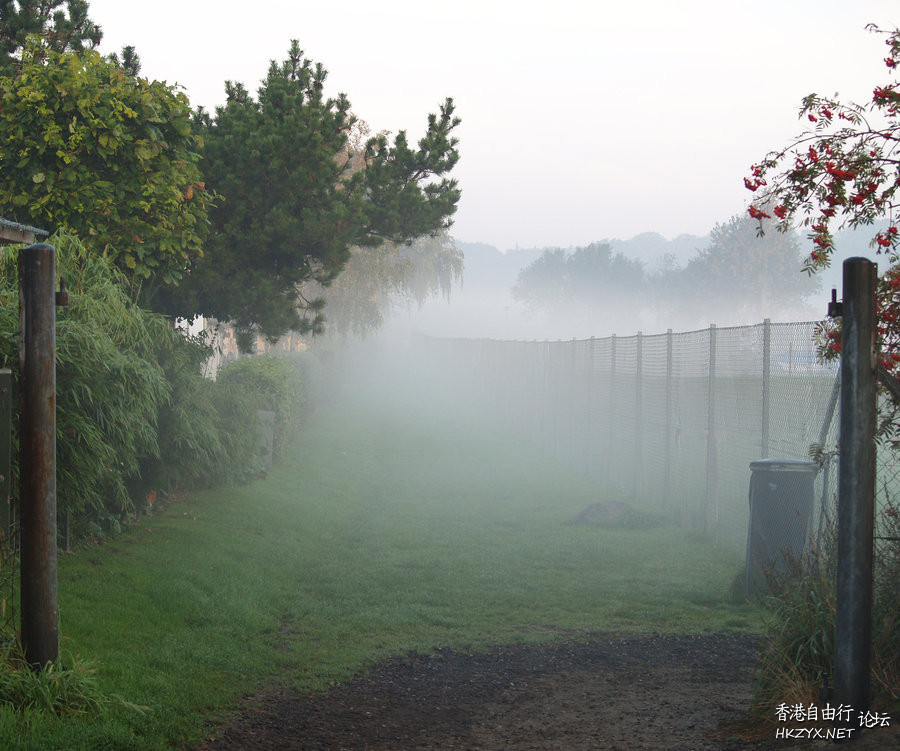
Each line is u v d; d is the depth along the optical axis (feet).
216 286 39.45
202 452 33.60
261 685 19.06
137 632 20.33
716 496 36.19
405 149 45.52
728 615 25.35
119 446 25.59
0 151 31.99
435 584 29.86
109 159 32.81
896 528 16.87
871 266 12.94
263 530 35.22
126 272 33.99
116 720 14.75
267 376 54.90
